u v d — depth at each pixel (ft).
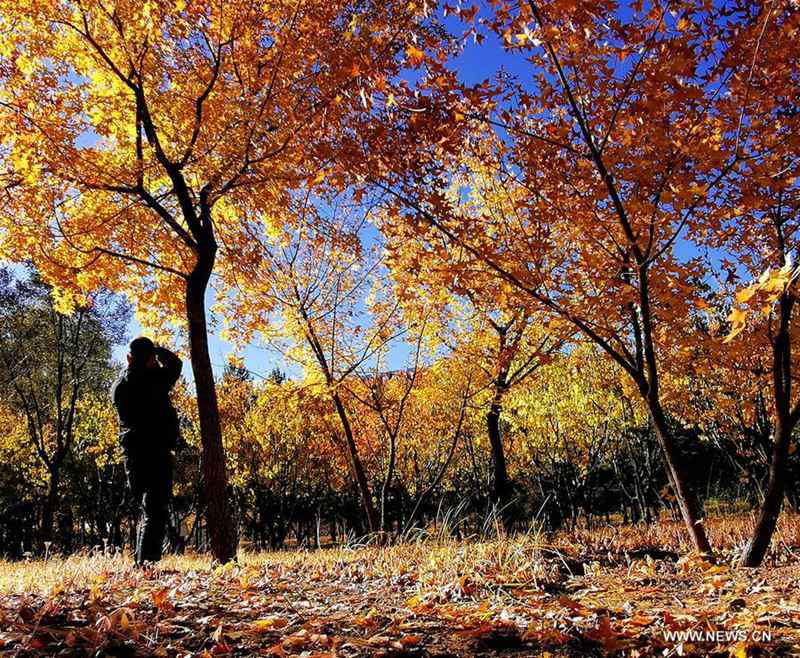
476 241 18.37
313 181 17.61
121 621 8.53
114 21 22.84
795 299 17.98
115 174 23.63
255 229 31.65
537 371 53.93
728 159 14.99
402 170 16.70
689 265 20.59
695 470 77.51
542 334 45.62
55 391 84.43
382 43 18.20
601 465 93.20
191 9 22.76
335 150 16.83
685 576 16.05
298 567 18.86
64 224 26.08
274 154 22.94
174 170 25.04
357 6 21.71
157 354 17.62
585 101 16.19
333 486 108.17
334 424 66.54
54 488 68.90
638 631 9.53
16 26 22.36
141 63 23.82
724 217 16.61
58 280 26.35
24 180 22.54
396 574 16.26
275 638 9.02
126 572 14.79
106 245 26.99
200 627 9.30
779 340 18.74
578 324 18.39
